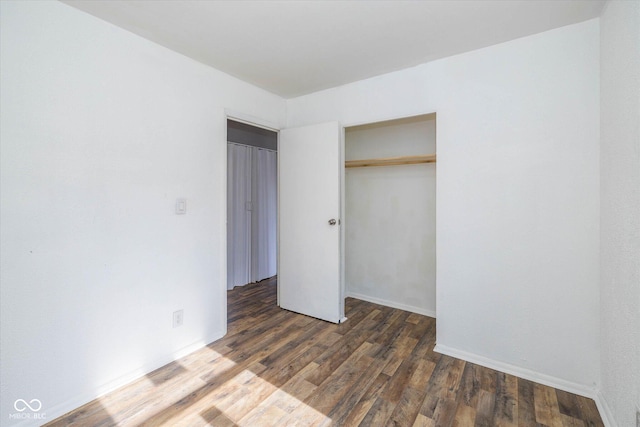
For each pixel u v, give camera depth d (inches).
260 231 177.8
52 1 62.5
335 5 65.0
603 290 66.7
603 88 66.0
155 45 81.0
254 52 86.5
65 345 65.4
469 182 85.4
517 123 78.5
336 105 114.2
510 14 68.0
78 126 66.7
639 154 48.8
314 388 73.8
